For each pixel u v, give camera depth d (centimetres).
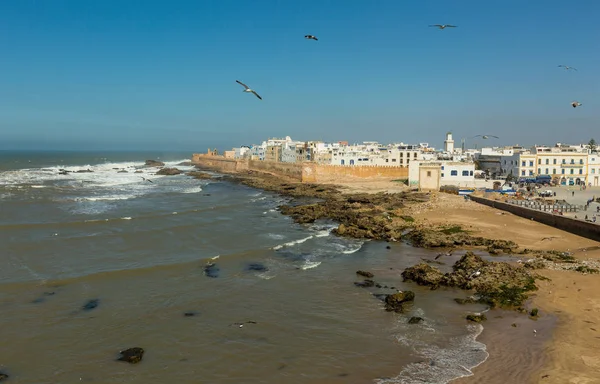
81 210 6762
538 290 3130
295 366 2234
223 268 3862
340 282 3519
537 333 2480
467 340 2456
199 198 8700
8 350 2366
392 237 5000
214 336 2567
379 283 3494
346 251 4491
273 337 2556
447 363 2205
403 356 2306
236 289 3344
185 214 6594
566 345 2311
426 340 2483
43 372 2167
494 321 2695
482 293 3184
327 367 2220
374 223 5641
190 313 2891
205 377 2139
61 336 2536
